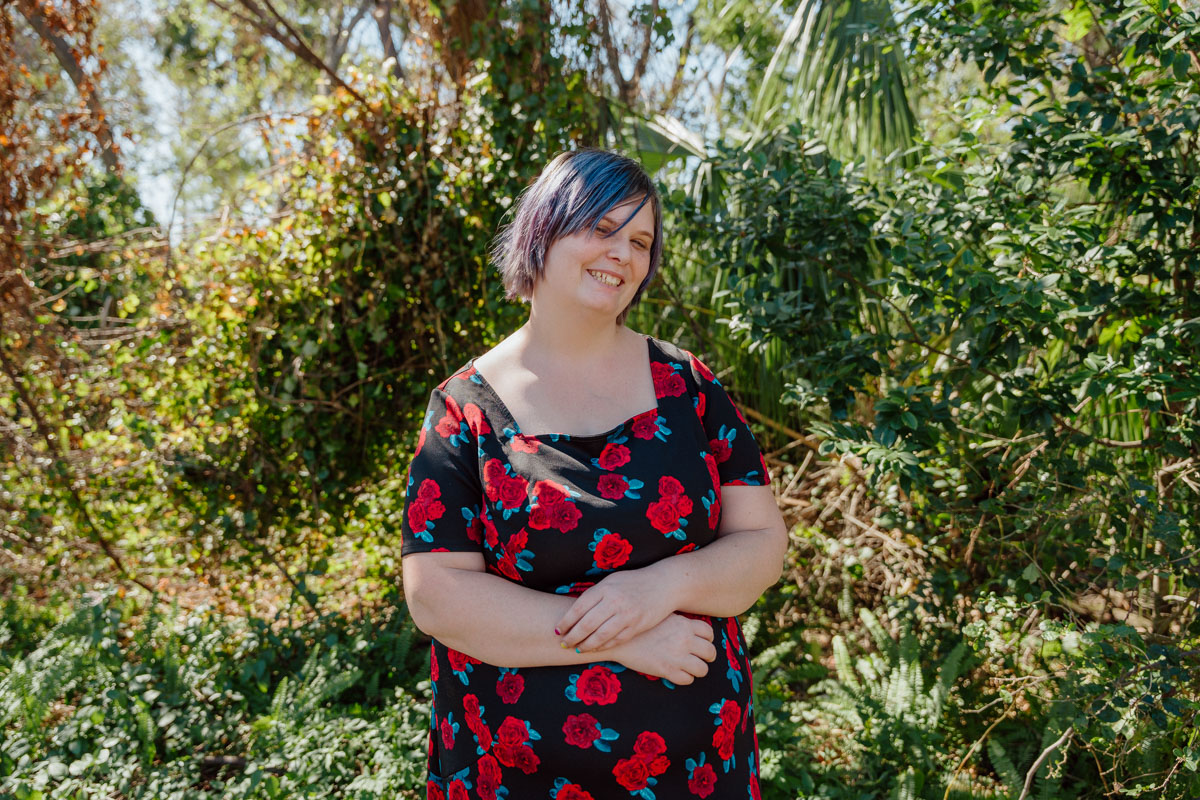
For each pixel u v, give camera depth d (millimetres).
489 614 1249
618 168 1317
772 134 3912
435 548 1291
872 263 3514
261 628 3461
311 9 12273
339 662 3359
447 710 1350
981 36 2615
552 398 1350
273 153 3916
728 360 4168
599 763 1247
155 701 3062
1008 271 2346
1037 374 2924
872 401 3574
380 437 4203
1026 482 2723
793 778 2676
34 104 4129
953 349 2822
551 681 1260
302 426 3955
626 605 1217
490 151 3756
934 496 2844
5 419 4152
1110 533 2662
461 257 3861
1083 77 2443
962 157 2721
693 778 1282
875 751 2730
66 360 4164
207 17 11602
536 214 1327
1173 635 2514
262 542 4332
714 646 1322
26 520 4105
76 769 2623
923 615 3260
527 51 3742
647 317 4207
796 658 3551
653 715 1258
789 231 3037
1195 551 2162
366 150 3828
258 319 3877
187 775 2693
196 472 4086
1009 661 2684
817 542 3645
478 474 1321
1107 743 2184
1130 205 2508
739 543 1362
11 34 3998
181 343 4016
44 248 4438
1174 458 2641
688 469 1329
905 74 3844
